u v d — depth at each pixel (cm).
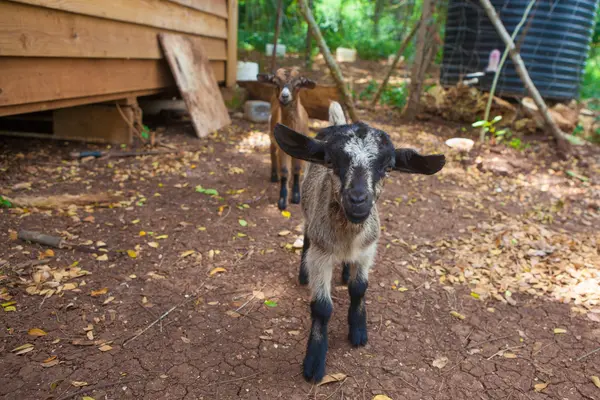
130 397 77
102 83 179
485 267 126
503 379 86
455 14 295
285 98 147
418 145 239
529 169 213
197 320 97
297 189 162
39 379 78
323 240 82
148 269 114
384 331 98
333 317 102
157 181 171
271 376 83
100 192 156
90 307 98
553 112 278
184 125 252
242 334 94
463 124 288
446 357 92
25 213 134
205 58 253
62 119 204
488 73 282
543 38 269
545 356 93
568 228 156
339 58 479
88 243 122
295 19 500
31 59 141
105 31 174
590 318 105
